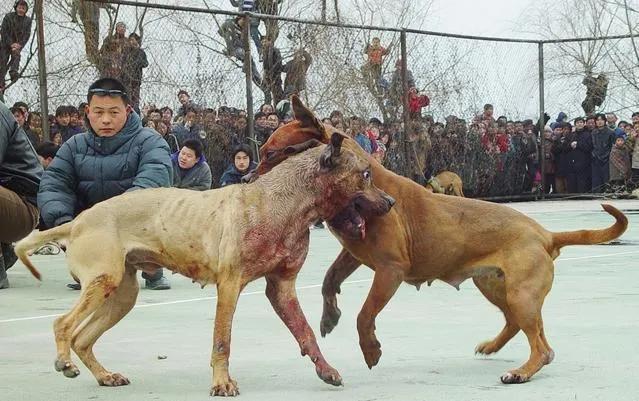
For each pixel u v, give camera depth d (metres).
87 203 8.60
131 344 6.54
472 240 5.74
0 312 7.98
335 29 17.55
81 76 14.25
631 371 5.55
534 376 5.47
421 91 19.59
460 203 5.85
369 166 5.39
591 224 16.20
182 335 6.88
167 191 5.43
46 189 8.51
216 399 4.98
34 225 9.23
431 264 5.80
